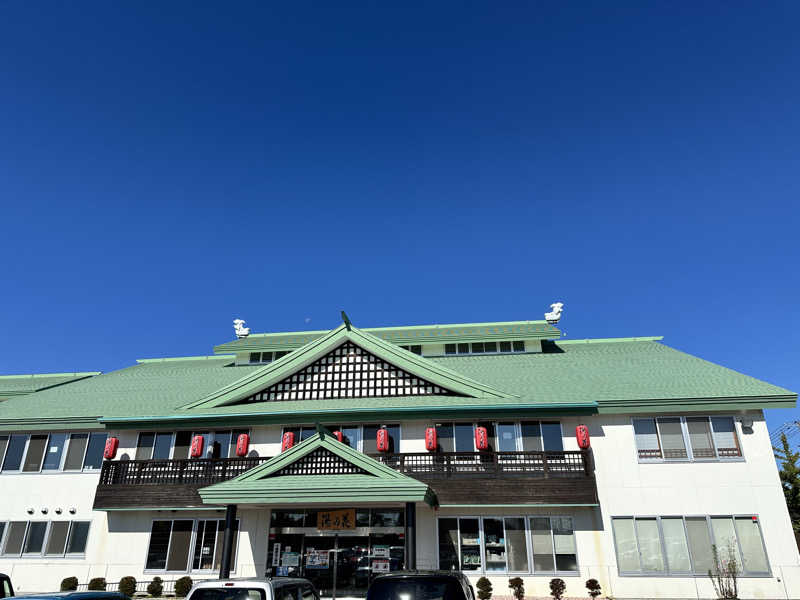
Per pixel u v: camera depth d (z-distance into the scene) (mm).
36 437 24531
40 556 22562
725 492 20391
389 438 22547
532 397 21891
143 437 23969
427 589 9102
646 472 20953
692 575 19578
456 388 22719
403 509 21219
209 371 29906
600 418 21969
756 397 20656
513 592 19812
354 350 24438
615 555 20078
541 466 20719
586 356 27266
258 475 19109
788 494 26781
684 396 21000
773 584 19078
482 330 29719
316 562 20984
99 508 21969
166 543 22266
